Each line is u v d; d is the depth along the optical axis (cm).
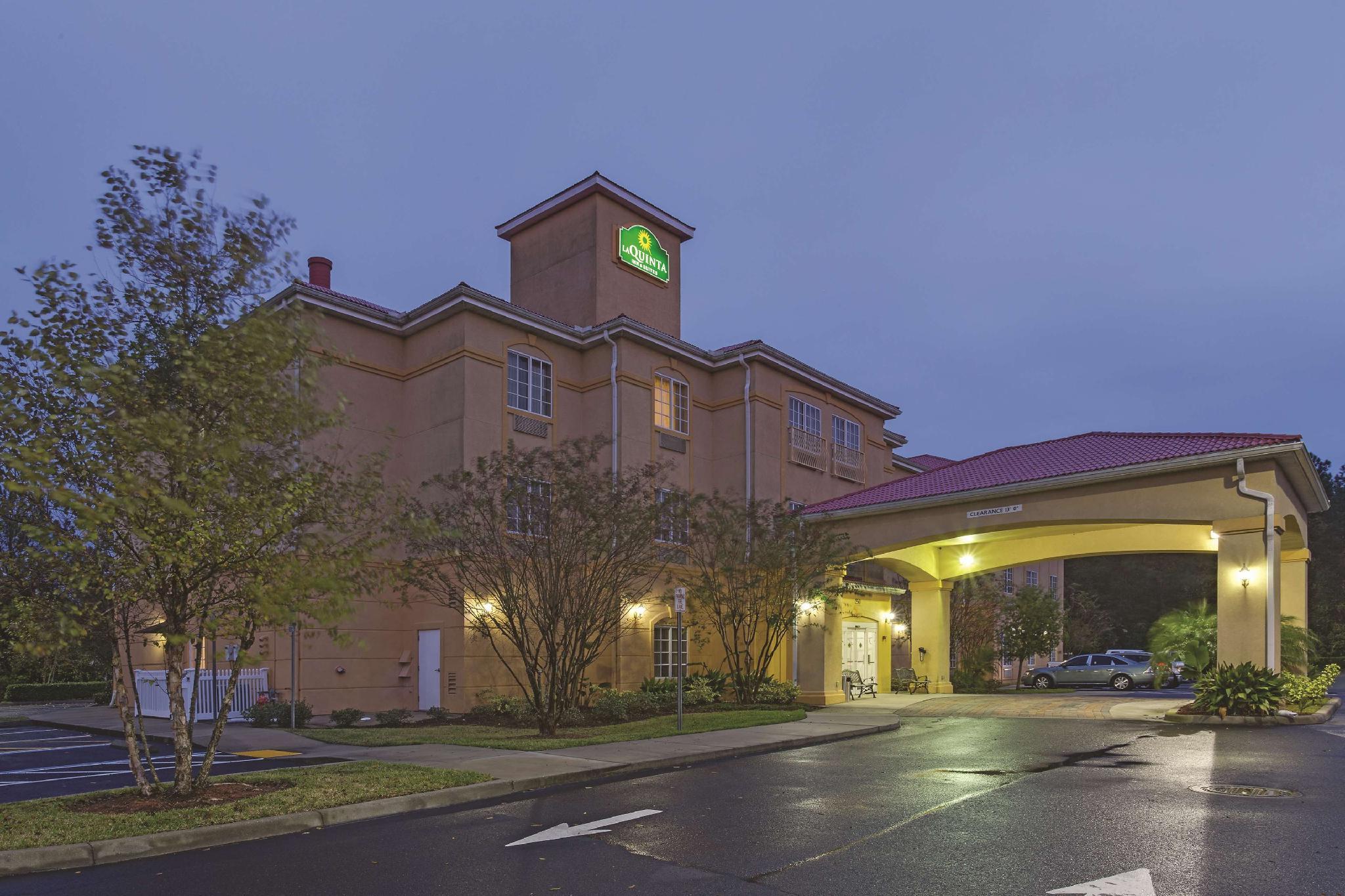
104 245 868
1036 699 2220
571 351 2372
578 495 1562
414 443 2139
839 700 2302
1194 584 5350
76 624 788
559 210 2636
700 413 2588
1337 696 2347
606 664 2203
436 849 734
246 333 847
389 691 2019
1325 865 660
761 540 2167
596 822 827
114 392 796
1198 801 895
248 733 1570
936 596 2711
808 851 715
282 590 839
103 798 888
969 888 613
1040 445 2344
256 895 617
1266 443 1720
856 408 3033
